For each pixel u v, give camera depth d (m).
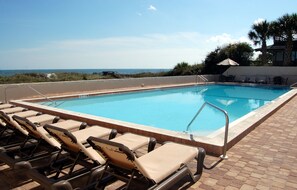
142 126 6.35
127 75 25.94
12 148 4.58
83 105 13.24
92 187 3.33
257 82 22.12
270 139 5.72
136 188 3.57
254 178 3.85
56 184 2.88
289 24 24.14
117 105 13.37
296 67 21.56
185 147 3.92
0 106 7.07
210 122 9.75
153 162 3.41
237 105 13.56
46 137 4.21
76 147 3.77
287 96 12.23
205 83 22.16
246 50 27.17
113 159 3.30
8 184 3.70
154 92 17.56
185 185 3.65
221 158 4.62
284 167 4.23
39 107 9.26
